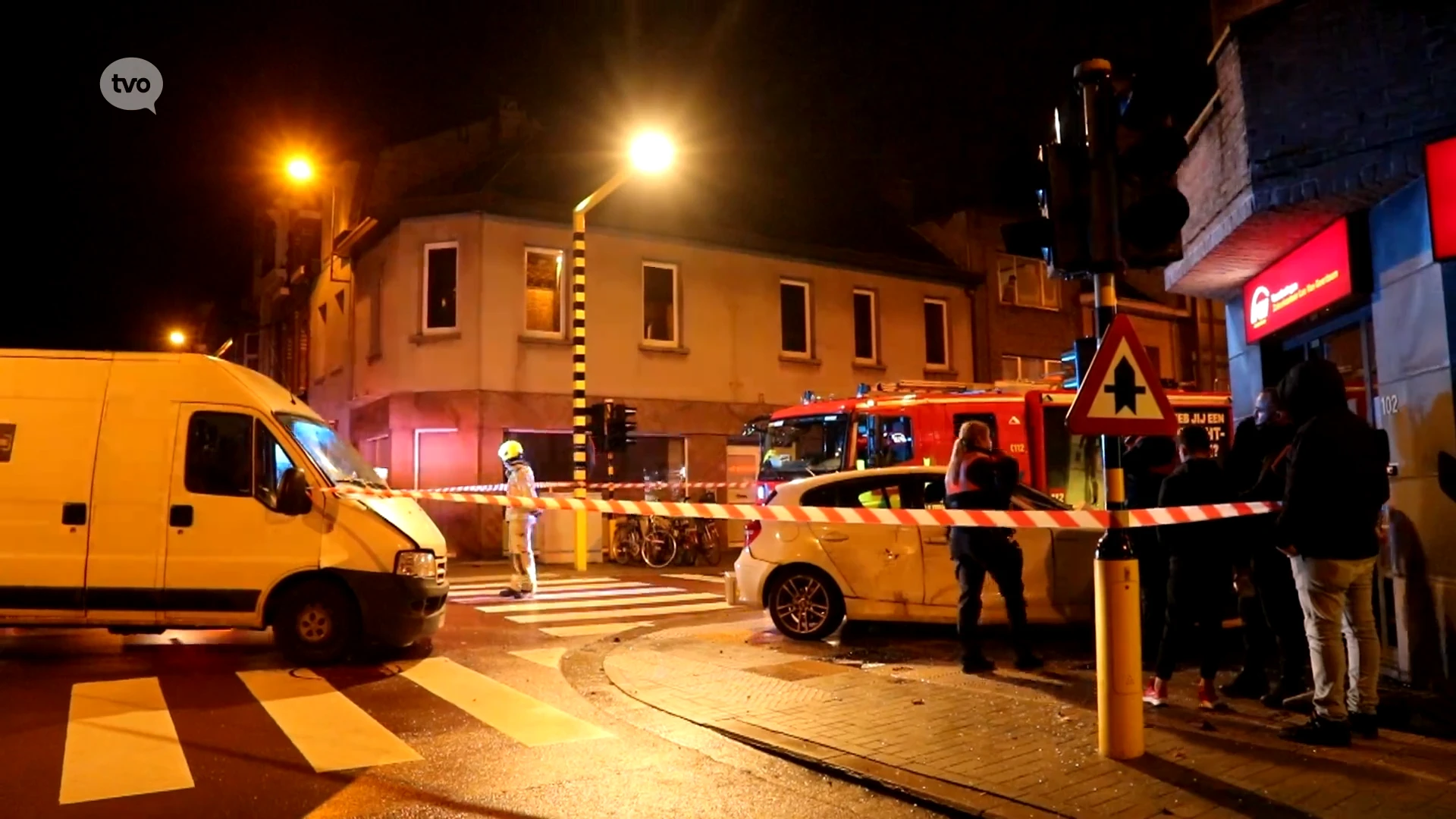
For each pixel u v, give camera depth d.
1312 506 5.26
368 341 21.72
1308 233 7.20
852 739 5.65
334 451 8.58
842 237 25.27
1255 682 6.43
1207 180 7.71
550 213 20.42
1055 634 9.02
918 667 7.76
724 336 22.61
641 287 21.56
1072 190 5.22
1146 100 5.11
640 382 21.34
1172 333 29.94
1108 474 5.24
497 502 8.29
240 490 7.83
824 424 15.14
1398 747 5.23
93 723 6.00
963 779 4.91
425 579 8.02
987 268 27.36
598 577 15.72
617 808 4.68
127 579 7.66
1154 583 6.86
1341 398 5.36
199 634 9.17
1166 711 6.09
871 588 8.75
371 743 5.66
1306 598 5.39
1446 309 5.82
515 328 20.06
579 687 7.20
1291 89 6.59
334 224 24.42
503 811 4.61
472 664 7.99
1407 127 6.02
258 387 8.23
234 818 4.46
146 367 7.99
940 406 14.55
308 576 7.81
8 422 7.78
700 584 14.54
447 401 19.58
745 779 5.12
